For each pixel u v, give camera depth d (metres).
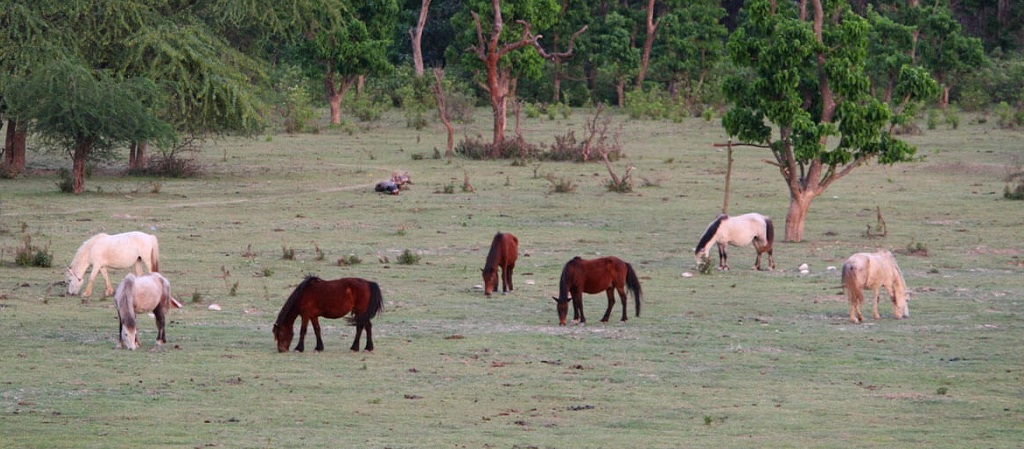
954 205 38.00
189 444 11.22
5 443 11.12
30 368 14.94
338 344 17.17
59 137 39.03
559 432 12.04
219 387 14.09
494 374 15.20
